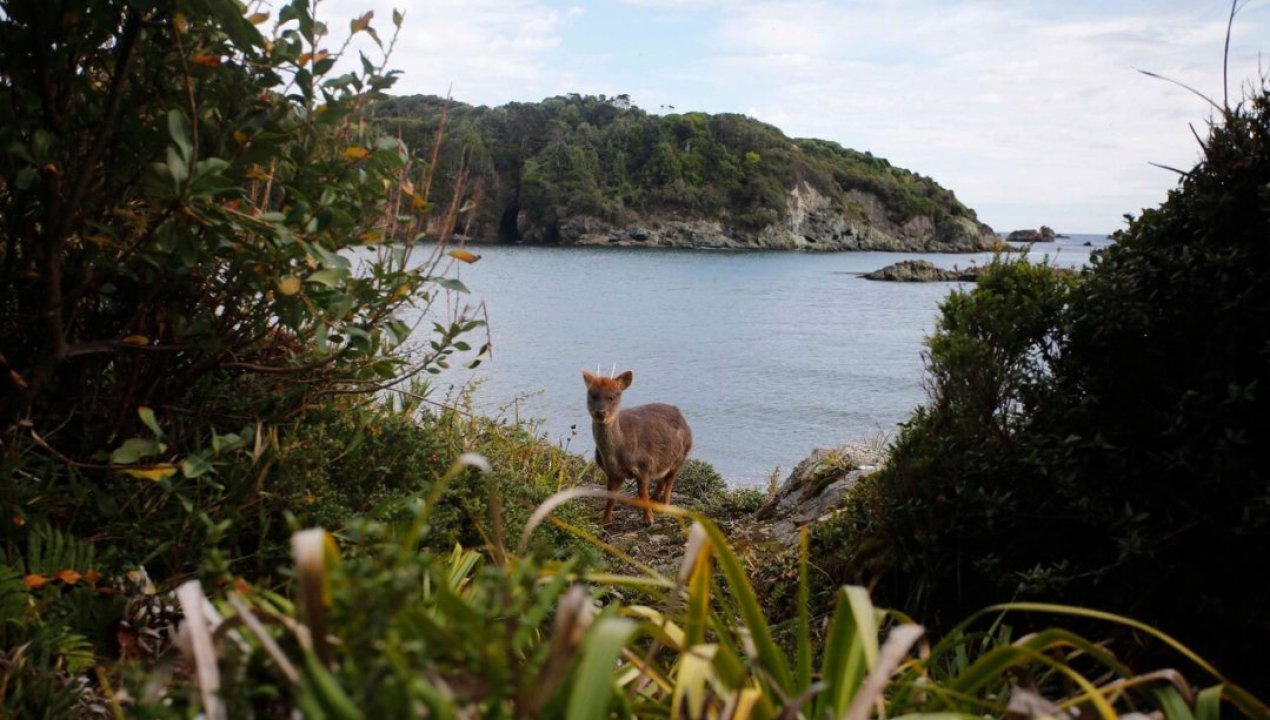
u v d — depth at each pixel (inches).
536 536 179.5
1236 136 141.7
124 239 134.4
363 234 136.5
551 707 51.3
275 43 125.5
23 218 126.9
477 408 334.3
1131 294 143.3
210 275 140.1
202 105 125.5
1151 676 73.1
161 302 140.4
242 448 145.8
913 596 168.4
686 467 417.7
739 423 625.0
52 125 121.6
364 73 130.8
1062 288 165.2
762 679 72.6
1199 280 137.3
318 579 54.5
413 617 54.8
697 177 4471.0
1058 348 161.0
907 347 1067.3
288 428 153.9
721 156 4539.9
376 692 50.0
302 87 128.7
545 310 1374.3
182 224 118.0
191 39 125.6
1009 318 163.9
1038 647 78.7
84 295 130.2
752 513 338.6
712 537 73.4
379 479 162.9
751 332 1198.9
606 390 336.8
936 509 164.7
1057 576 145.1
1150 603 138.6
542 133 4434.1
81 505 127.6
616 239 4133.9
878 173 5255.9
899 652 61.6
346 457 161.3
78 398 137.9
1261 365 133.2
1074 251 1221.7
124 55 117.6
